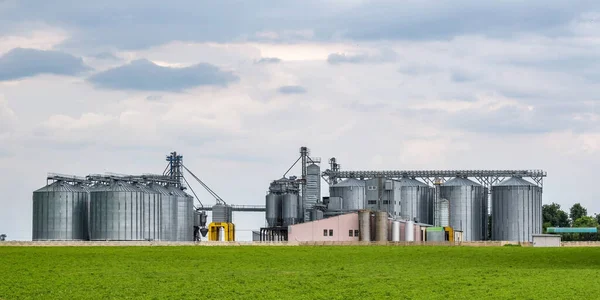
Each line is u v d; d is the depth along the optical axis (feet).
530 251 637.71
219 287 386.52
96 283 401.49
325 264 515.09
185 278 423.23
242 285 393.29
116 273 449.89
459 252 626.23
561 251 633.20
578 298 350.84
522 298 352.49
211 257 568.00
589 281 404.77
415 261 542.57
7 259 529.86
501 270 468.75
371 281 409.49
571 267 499.92
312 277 428.15
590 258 563.89
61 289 380.99
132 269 474.90
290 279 417.90
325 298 353.31
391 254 604.49
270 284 397.19
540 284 393.50
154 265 502.38
